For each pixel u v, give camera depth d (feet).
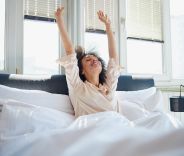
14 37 7.02
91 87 6.18
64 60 6.05
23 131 3.80
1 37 6.97
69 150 2.16
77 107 5.94
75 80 6.09
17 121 3.92
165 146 1.81
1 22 6.98
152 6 9.33
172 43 9.80
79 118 4.40
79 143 2.22
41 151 2.31
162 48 9.57
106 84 6.57
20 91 5.63
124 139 2.05
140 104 6.57
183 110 7.69
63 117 4.75
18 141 2.81
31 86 6.19
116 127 2.72
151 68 9.41
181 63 9.87
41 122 4.08
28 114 4.15
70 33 7.93
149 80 7.77
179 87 9.17
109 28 7.14
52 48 7.73
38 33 7.54
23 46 7.23
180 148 1.77
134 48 9.09
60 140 2.42
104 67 6.85
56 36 7.80
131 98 6.72
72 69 6.05
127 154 1.81
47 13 7.59
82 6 8.04
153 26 9.32
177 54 9.84
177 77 9.79
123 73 8.58
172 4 9.91
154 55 9.47
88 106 5.95
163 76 9.33
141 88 7.53
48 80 6.44
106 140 2.14
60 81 6.56
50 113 4.58
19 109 4.25
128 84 7.38
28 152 2.41
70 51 6.29
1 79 5.97
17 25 7.13
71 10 7.93
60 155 2.13
